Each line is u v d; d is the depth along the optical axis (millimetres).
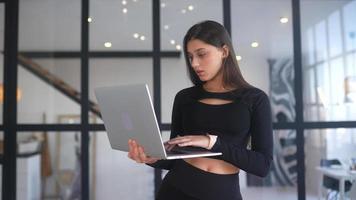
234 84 1292
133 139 1213
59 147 3359
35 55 3414
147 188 3352
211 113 1264
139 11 3381
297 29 3318
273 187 3281
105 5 3391
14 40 3328
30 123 3340
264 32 3340
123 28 3383
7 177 3264
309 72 3312
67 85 3385
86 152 3320
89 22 3387
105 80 3373
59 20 3402
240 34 3340
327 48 3324
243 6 3354
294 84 3305
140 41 3373
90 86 3369
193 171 1268
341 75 3311
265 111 1255
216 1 3354
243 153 1155
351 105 3291
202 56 1252
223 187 1240
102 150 3338
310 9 3342
